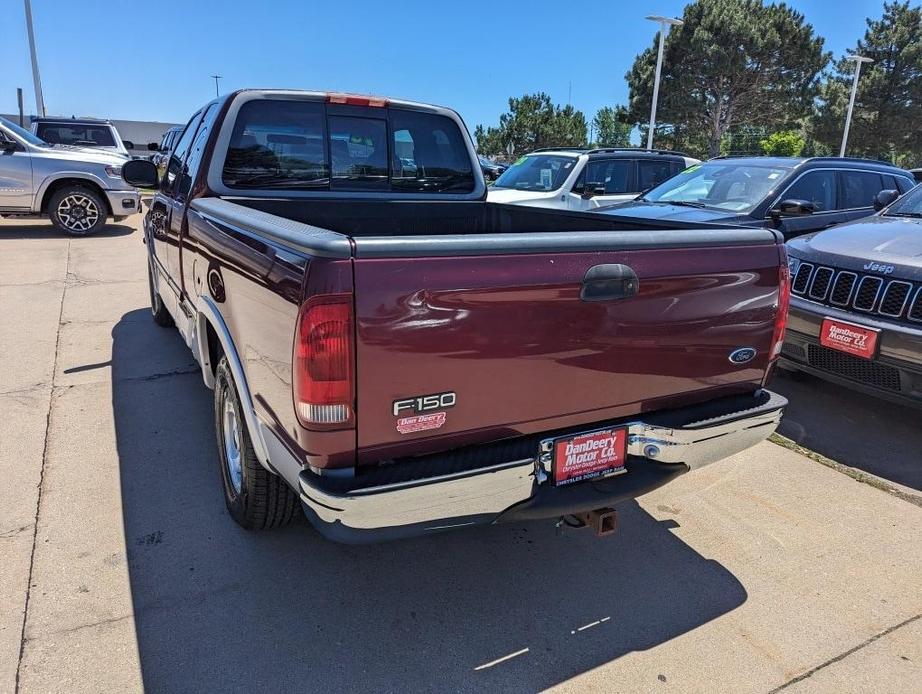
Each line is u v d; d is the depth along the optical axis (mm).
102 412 4211
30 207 11164
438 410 2010
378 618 2506
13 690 2080
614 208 7020
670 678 2258
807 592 2732
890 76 38625
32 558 2734
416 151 4156
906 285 3936
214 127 3543
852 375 4203
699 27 32344
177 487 3350
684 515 3309
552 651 2367
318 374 1824
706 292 2432
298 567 2783
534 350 2109
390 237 1882
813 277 4457
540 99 42250
